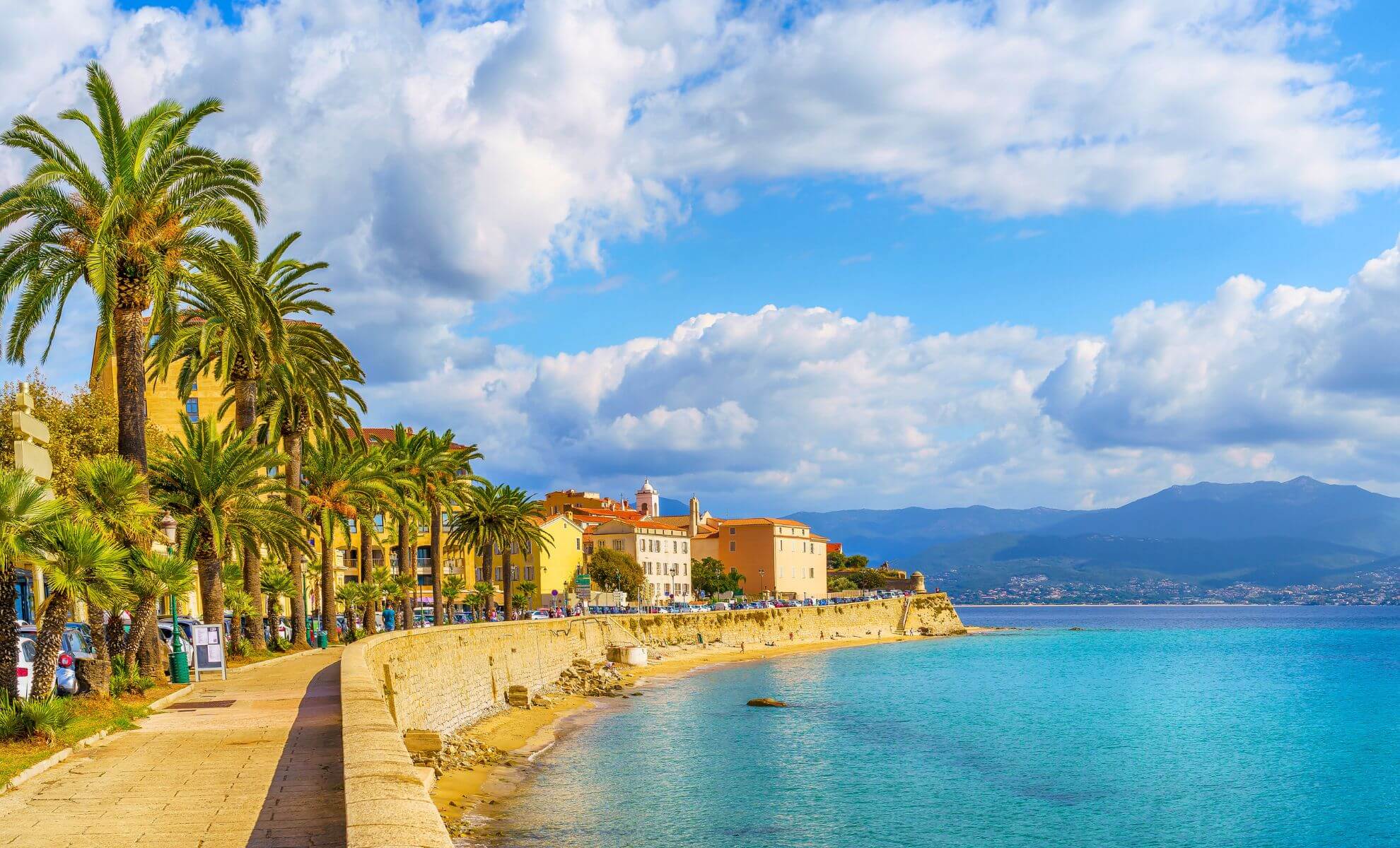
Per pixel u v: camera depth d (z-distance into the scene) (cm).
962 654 13600
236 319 3712
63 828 1346
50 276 3353
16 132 3275
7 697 2055
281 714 2555
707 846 3578
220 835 1302
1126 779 5075
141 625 3020
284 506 5162
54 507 2252
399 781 1112
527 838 3491
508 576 9562
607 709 7162
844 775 4959
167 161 3444
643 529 17388
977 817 4206
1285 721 7131
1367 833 4075
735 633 13500
